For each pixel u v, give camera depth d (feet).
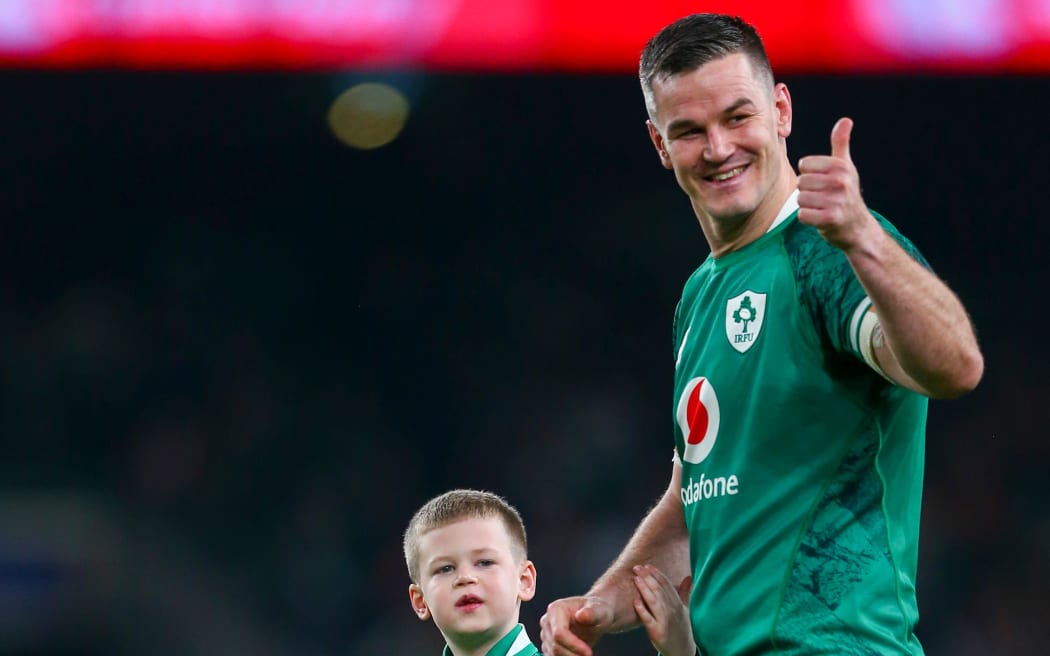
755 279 44.14
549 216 191.21
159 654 160.97
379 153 187.21
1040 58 123.54
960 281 184.65
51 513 169.58
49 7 126.41
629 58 125.80
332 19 128.36
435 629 159.33
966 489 165.58
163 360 180.34
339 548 168.96
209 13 127.85
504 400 183.32
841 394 41.81
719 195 43.91
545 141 186.19
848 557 41.42
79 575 165.37
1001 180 182.50
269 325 185.06
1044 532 162.81
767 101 44.11
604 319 187.11
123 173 185.16
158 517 170.30
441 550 57.93
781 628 41.65
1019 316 182.39
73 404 175.94
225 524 170.60
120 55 127.03
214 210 188.34
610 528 167.22
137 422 175.94
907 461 42.73
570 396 182.80
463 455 179.73
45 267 184.24
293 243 188.96
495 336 187.01
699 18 44.45
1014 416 173.27
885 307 36.60
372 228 190.39
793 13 123.95
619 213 191.01
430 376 184.14
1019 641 153.79
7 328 179.42
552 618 51.37
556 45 126.93
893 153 182.39
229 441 175.83
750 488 43.14
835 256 41.47
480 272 189.88
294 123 180.14
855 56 124.06
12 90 174.29
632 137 185.78
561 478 175.01
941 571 158.81
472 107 181.78
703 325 46.06
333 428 179.63
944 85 176.86
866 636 40.83
